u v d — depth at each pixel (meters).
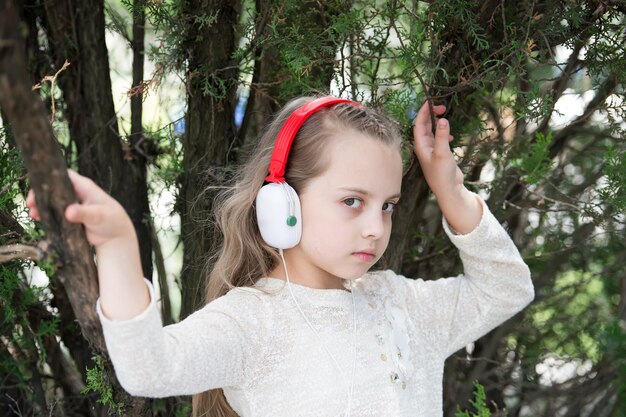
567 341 2.25
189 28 1.62
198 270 1.76
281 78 1.70
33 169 0.94
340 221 1.34
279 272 1.45
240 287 1.41
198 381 1.19
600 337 2.06
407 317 1.50
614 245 2.23
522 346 2.25
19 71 0.86
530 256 2.03
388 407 1.36
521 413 2.32
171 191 1.93
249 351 1.31
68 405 1.91
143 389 1.10
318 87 1.65
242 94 1.96
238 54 1.62
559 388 2.22
